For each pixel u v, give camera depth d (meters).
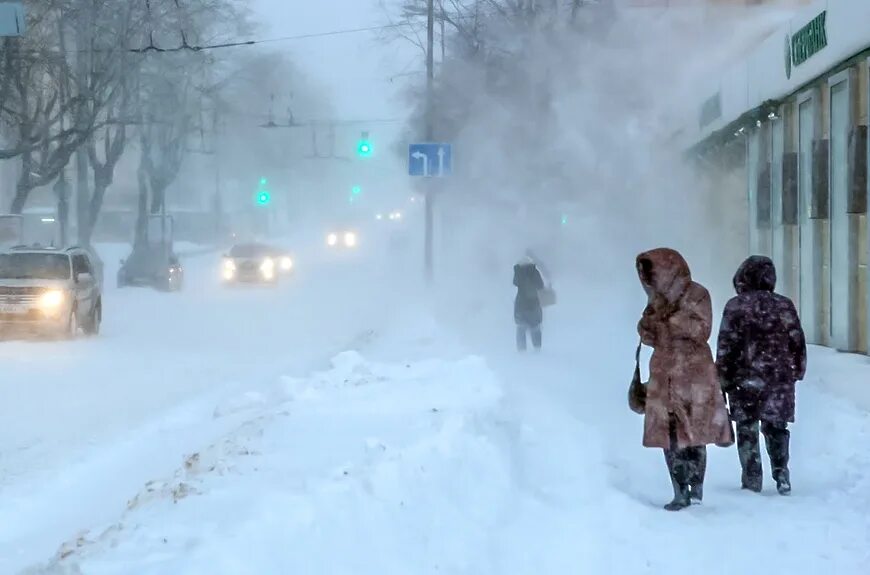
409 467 8.65
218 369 21.55
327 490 7.62
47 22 44.22
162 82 63.62
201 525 6.86
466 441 10.00
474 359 16.72
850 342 21.03
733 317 10.09
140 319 36.00
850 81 20.72
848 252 20.98
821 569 7.60
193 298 47.81
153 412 15.91
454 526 8.05
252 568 6.07
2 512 9.79
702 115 36.00
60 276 28.44
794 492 10.09
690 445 9.20
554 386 17.25
